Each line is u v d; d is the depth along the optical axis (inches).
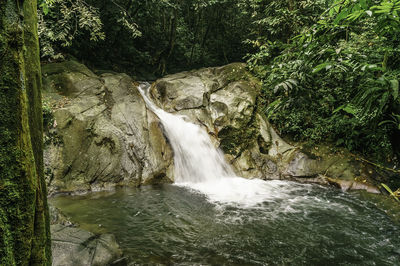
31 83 38.2
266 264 127.6
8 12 32.1
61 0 211.9
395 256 137.9
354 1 73.2
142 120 266.8
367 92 75.5
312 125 306.5
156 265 120.6
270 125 326.0
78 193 208.8
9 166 31.1
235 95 336.5
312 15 370.0
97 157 229.0
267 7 429.7
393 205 203.0
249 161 285.3
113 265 116.1
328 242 151.4
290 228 168.2
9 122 31.3
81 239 120.6
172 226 165.0
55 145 220.2
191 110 321.4
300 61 95.1
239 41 647.1
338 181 251.6
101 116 252.5
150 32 526.6
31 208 33.5
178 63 591.8
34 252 34.5
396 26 69.0
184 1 544.4
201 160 277.7
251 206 203.8
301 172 270.1
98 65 445.1
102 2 378.0
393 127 104.2
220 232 159.9
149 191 224.7
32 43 39.3
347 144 276.8
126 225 162.6
